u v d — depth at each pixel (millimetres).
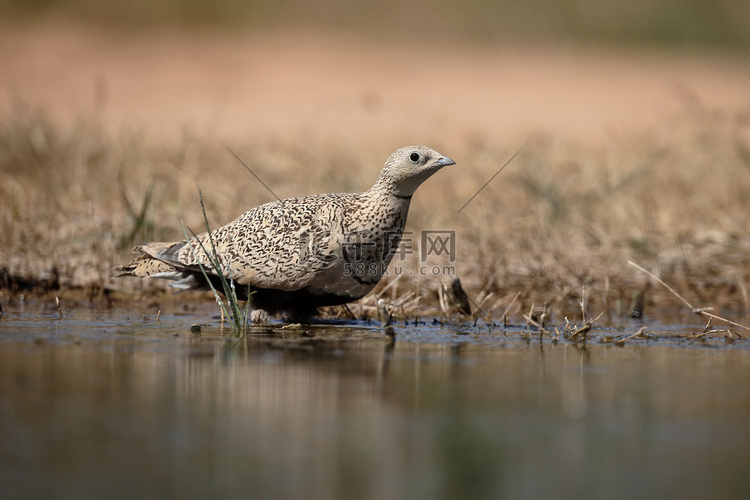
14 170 27703
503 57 56562
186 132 31281
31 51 48312
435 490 8898
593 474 9328
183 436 10094
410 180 16297
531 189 26828
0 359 13125
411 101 43094
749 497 8820
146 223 21766
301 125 36406
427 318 18141
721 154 31234
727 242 23922
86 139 29062
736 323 17281
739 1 65000
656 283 21250
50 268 20094
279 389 11789
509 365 13430
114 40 51219
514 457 9742
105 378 12164
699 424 10789
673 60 59219
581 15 62750
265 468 9305
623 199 26344
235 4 59031
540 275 20734
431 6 61281
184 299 19531
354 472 9266
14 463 9320
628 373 13039
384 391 11820
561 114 42969
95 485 8844
